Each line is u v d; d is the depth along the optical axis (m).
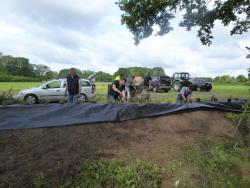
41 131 5.90
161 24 10.64
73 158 4.96
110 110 6.70
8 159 4.79
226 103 8.58
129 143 5.87
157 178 4.65
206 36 11.50
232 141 6.80
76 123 6.27
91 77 19.61
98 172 4.57
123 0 10.25
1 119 5.87
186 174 4.95
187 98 11.72
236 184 4.82
